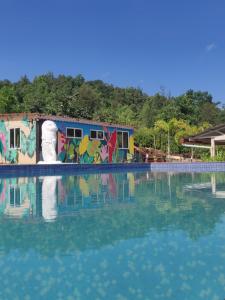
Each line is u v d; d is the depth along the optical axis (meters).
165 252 3.87
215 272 3.28
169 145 34.25
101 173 17.38
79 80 98.44
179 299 2.77
